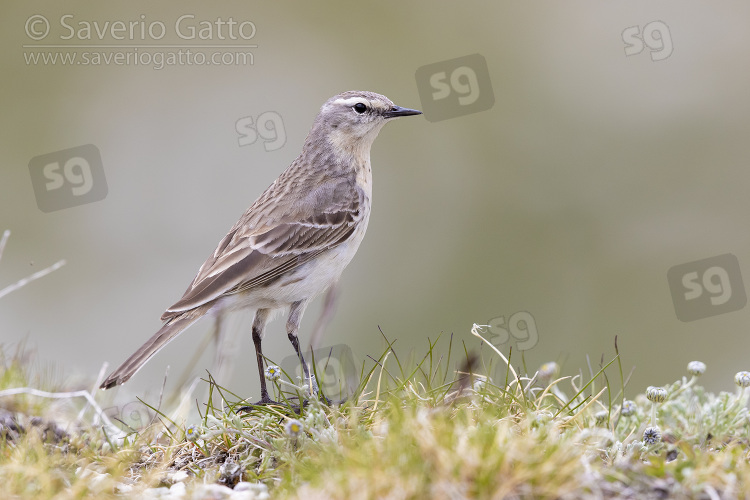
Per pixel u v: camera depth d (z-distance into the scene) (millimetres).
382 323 17281
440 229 18906
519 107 20266
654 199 19109
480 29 21234
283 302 9773
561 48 20969
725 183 19188
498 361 10227
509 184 19344
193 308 9242
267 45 20734
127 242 18203
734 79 20297
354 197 10172
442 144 19672
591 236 18641
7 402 8336
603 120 20000
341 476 5973
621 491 6082
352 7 21359
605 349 17016
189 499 6426
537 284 18266
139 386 12094
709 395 8430
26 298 17031
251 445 7285
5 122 19750
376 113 10352
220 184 19031
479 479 5797
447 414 6914
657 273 18203
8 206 18688
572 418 7254
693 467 6309
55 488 6500
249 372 14781
